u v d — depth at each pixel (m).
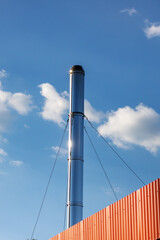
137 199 23.62
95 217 28.66
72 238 32.44
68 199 46.41
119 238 24.95
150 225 22.12
